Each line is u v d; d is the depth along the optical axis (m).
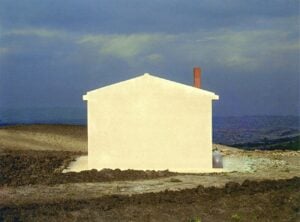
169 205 17.66
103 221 15.55
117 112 28.30
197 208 17.19
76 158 34.28
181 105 28.23
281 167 30.08
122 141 28.30
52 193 20.94
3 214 16.30
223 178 25.06
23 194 20.70
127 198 19.16
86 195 20.48
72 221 15.48
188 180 24.27
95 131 28.33
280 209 17.14
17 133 53.25
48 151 40.72
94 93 28.28
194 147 28.22
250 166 30.34
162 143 28.23
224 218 16.16
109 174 25.84
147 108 28.30
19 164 30.50
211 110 28.19
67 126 60.78
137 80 28.28
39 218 15.79
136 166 28.23
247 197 18.77
